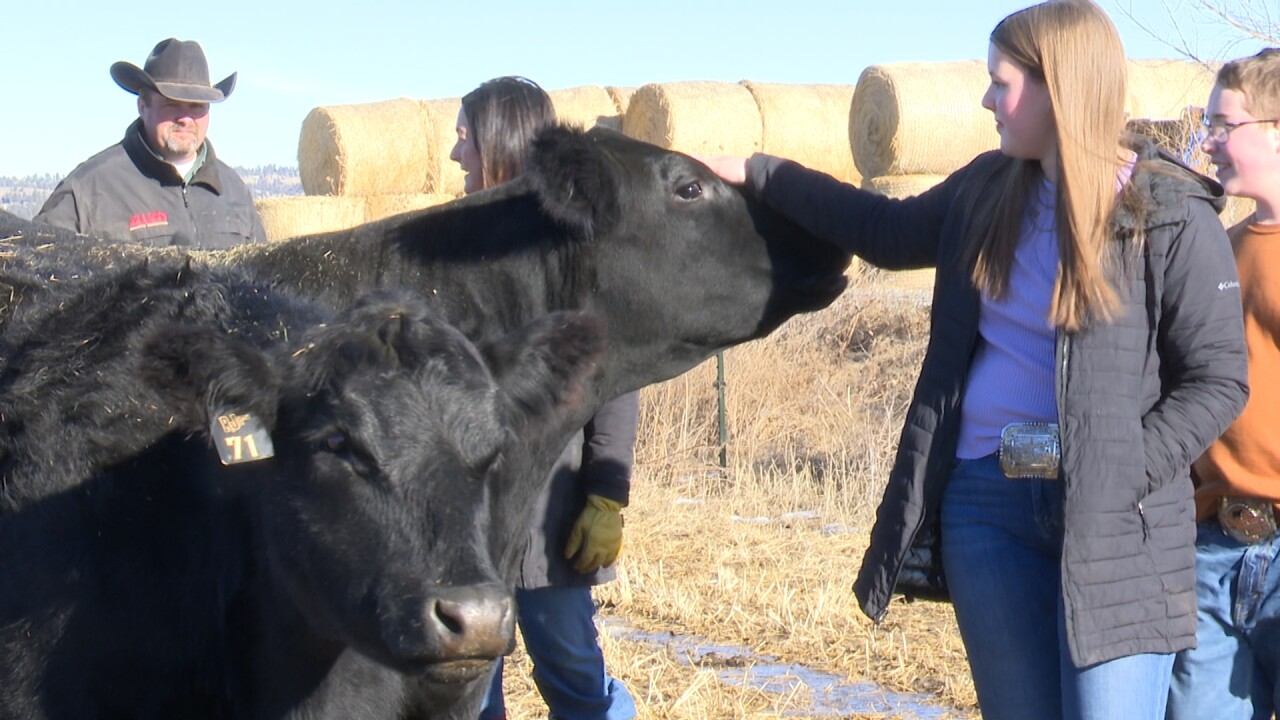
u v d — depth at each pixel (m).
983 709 3.80
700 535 9.13
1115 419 3.51
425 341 3.42
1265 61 4.13
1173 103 15.97
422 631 3.07
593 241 5.02
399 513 3.21
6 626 3.65
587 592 5.09
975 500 3.78
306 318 4.00
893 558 3.86
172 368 3.32
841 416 11.76
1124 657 3.52
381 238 5.09
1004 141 3.69
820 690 6.16
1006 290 3.70
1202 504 4.23
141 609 3.65
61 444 3.76
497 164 5.30
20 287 4.23
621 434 5.05
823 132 18.22
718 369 11.33
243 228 6.49
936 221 4.28
